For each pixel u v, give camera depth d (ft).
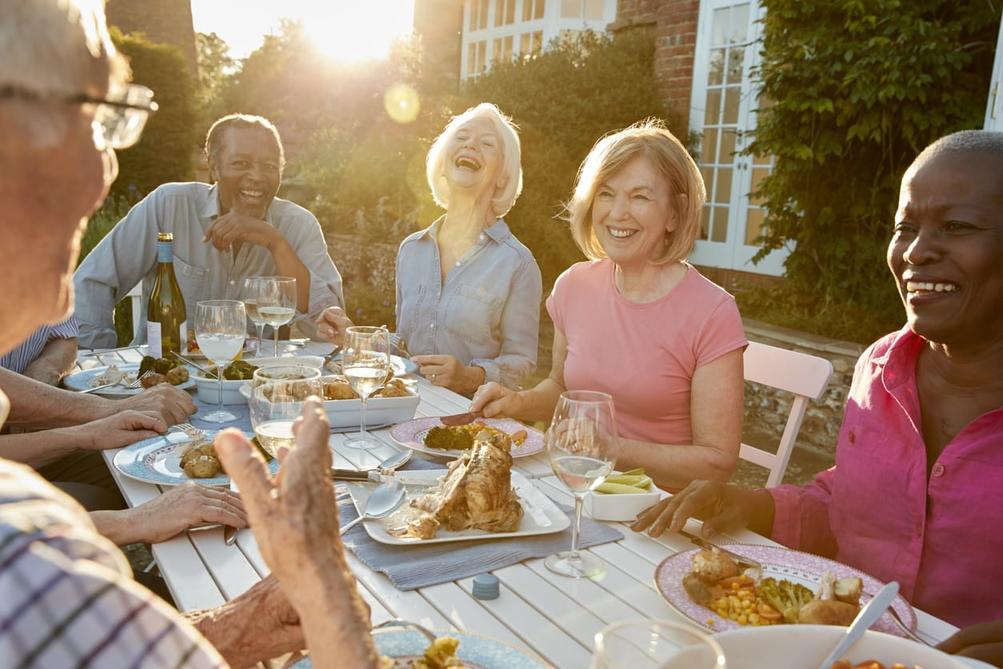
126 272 11.44
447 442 6.46
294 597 2.20
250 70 45.37
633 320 7.75
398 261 11.32
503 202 10.89
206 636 3.43
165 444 6.31
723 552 4.55
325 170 33.55
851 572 4.59
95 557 1.71
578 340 8.15
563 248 24.82
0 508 1.66
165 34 47.21
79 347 10.73
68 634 1.57
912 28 16.37
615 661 2.51
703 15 24.31
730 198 23.80
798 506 5.96
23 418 6.98
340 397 7.27
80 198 1.97
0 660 1.51
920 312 5.30
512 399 7.57
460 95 31.04
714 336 7.39
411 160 28.91
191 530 4.91
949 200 5.13
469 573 4.55
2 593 1.53
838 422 16.05
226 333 7.61
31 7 1.81
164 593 6.64
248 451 2.23
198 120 36.06
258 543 2.21
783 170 18.78
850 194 18.34
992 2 16.35
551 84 25.63
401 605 4.20
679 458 6.94
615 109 25.04
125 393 7.77
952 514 5.26
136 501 5.38
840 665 3.13
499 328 10.73
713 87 24.21
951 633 4.22
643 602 4.33
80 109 1.90
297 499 2.18
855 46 17.02
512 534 5.01
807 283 19.43
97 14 2.00
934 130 16.84
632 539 5.16
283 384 5.37
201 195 11.71
